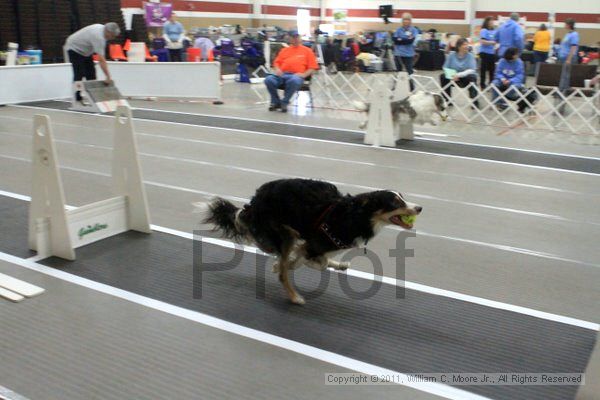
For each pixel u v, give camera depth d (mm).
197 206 4449
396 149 9461
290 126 11398
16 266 4609
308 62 13188
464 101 14852
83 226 5039
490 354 3484
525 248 5293
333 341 3600
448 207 6469
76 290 4223
